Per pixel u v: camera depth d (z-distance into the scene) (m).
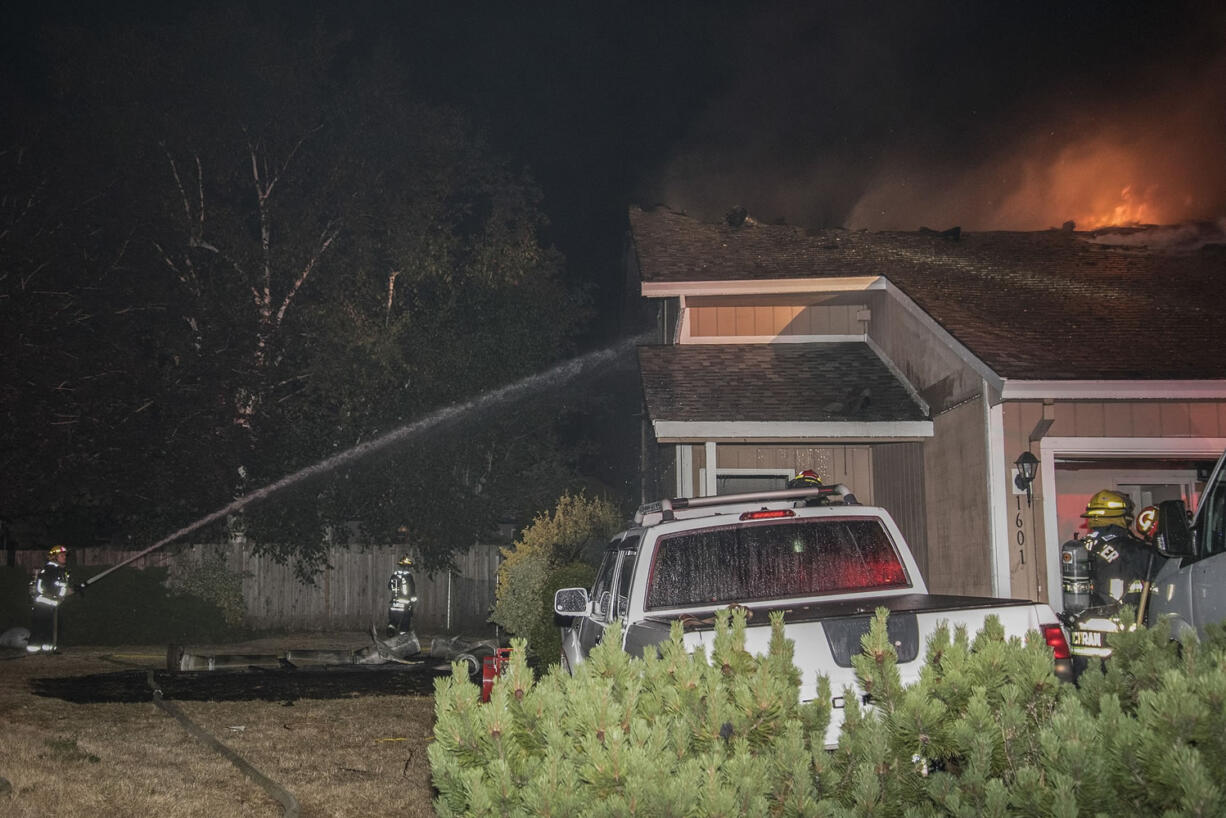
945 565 12.71
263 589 22.56
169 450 22.12
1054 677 3.70
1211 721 3.01
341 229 25.03
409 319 25.08
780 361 15.47
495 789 3.30
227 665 14.80
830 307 16.89
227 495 22.38
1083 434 11.29
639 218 19.47
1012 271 16.05
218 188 24.45
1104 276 15.65
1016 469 11.26
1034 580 11.12
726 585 6.21
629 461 24.34
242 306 23.11
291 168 25.17
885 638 3.83
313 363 23.59
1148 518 7.55
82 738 8.59
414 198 25.61
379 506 24.00
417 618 23.31
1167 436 11.27
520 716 3.60
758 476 15.00
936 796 3.34
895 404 13.62
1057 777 3.04
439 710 3.57
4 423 20.98
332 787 7.12
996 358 11.23
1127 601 7.06
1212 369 10.90
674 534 6.29
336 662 15.16
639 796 3.13
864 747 3.47
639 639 5.05
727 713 3.62
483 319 26.14
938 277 15.38
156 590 19.34
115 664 15.45
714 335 16.84
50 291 21.41
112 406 21.98
